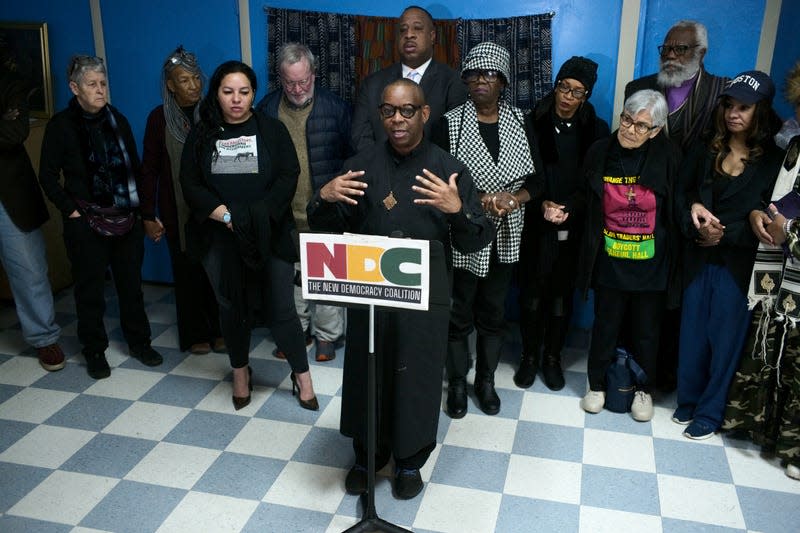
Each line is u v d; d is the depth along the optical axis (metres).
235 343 3.21
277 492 2.79
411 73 3.44
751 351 2.88
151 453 3.02
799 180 2.62
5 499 2.74
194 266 3.69
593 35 3.67
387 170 2.45
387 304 2.21
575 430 3.17
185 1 4.08
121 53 4.28
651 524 2.61
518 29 3.71
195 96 3.34
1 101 3.24
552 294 3.42
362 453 2.77
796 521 2.62
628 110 2.81
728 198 2.82
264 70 4.09
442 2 3.77
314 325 3.82
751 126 2.73
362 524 2.51
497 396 3.33
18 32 4.36
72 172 3.37
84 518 2.64
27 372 3.67
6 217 3.41
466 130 3.00
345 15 3.86
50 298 3.63
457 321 3.17
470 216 2.44
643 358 3.21
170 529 2.60
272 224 3.02
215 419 3.26
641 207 2.93
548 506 2.70
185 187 2.97
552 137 3.18
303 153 3.50
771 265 2.77
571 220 3.29
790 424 2.80
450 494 2.77
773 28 3.42
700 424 3.09
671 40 3.04
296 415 3.29
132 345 3.75
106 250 3.52
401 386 2.53
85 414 3.30
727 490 2.78
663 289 3.03
